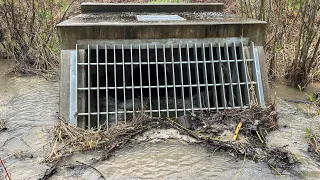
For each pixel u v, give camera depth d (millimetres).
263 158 1891
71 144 2012
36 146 2045
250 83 2398
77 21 2602
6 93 2906
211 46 2443
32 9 3664
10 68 3537
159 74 2818
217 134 2102
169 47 2434
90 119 2236
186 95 2764
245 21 2533
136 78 2744
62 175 1774
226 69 2490
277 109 2559
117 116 2320
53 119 2408
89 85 2268
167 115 2270
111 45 2389
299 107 2605
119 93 2701
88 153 1953
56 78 3299
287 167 1829
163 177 1752
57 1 4473
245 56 2484
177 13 3467
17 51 3586
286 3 3361
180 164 1854
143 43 2406
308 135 2156
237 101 2449
